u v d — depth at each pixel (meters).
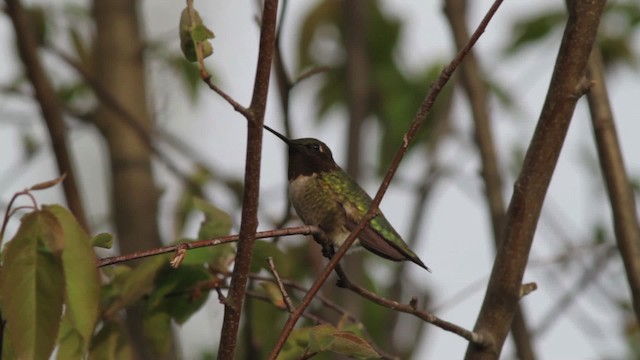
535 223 7.14
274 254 8.15
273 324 8.98
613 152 9.00
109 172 12.05
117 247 11.74
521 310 10.02
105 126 12.20
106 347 7.83
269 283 8.05
